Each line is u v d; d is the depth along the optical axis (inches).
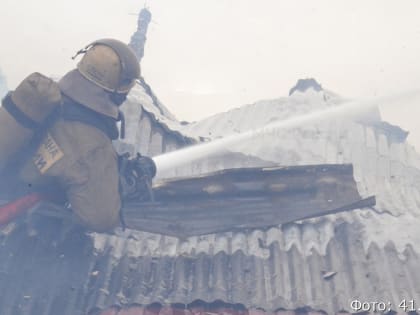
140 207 314.8
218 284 289.0
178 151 403.5
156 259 317.4
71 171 257.1
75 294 285.1
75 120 260.7
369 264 306.0
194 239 338.0
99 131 265.7
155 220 321.4
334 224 346.0
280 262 310.3
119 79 267.7
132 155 394.3
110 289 287.6
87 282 294.0
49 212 291.1
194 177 314.5
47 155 260.5
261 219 333.4
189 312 274.1
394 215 365.7
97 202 261.7
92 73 265.4
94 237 329.7
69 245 312.2
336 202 323.6
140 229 319.0
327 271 302.2
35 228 316.2
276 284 293.0
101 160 263.7
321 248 323.3
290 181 319.0
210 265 309.0
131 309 273.0
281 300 280.5
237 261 309.7
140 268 307.1
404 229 343.3
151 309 274.4
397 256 313.3
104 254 316.8
